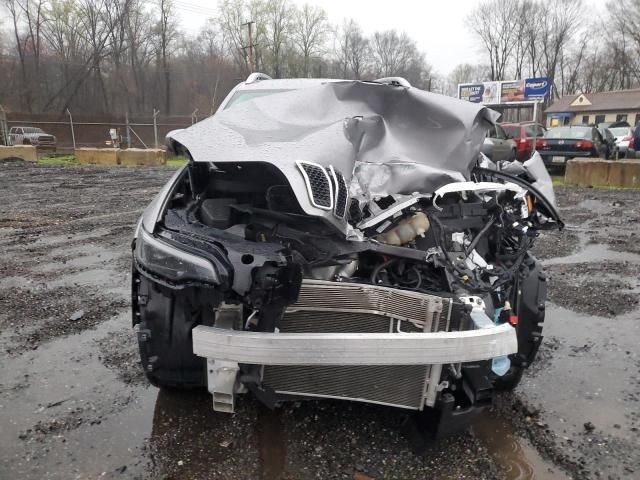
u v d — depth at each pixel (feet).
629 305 16.87
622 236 26.53
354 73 220.23
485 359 8.25
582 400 11.40
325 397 9.18
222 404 8.68
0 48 152.76
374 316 8.81
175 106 170.60
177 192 11.25
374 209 9.74
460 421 9.09
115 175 55.26
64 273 19.70
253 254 7.97
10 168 63.21
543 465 9.26
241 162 9.25
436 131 11.34
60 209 33.45
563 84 237.86
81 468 8.95
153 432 10.00
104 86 159.94
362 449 9.57
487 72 250.78
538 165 13.42
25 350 13.26
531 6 228.84
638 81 216.95
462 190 9.92
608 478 8.89
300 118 10.93
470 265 9.91
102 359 12.84
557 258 22.44
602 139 59.47
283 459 9.26
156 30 169.07
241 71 169.17
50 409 10.69
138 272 10.14
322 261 8.87
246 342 7.88
